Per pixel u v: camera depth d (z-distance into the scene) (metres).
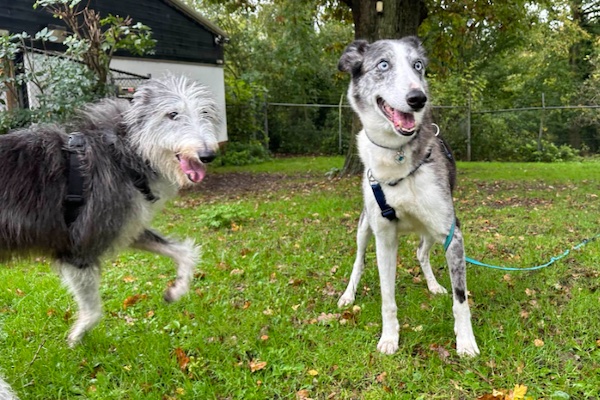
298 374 1.09
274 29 8.48
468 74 7.00
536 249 1.91
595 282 1.52
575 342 1.15
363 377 1.08
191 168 1.05
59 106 2.84
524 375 1.04
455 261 1.14
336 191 3.58
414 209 1.12
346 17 4.92
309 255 1.92
